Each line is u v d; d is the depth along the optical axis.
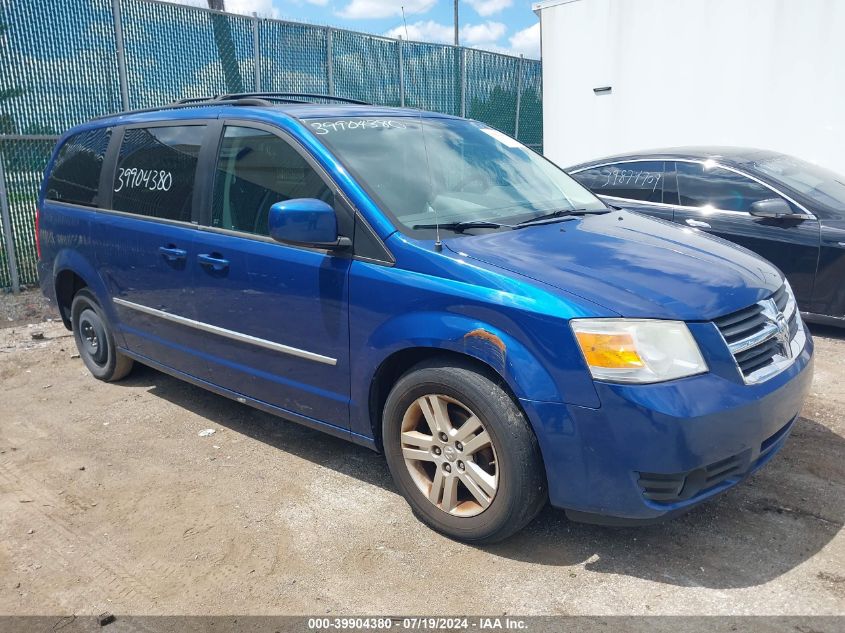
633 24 8.80
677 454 2.48
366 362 3.12
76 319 5.21
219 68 8.88
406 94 11.20
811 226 5.36
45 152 7.85
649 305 2.60
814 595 2.58
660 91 8.71
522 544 2.98
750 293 2.85
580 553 2.90
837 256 5.24
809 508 3.14
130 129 4.56
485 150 4.00
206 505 3.41
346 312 3.17
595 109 9.42
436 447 2.99
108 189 4.61
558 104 9.83
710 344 2.60
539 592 2.67
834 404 4.23
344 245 3.17
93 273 4.72
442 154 3.73
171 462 3.88
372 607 2.64
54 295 5.30
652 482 2.54
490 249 2.98
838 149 7.45
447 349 2.83
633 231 3.45
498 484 2.77
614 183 6.52
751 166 5.86
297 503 3.39
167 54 8.38
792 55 7.59
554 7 9.58
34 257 8.04
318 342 3.33
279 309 3.47
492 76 12.66
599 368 2.52
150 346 4.44
